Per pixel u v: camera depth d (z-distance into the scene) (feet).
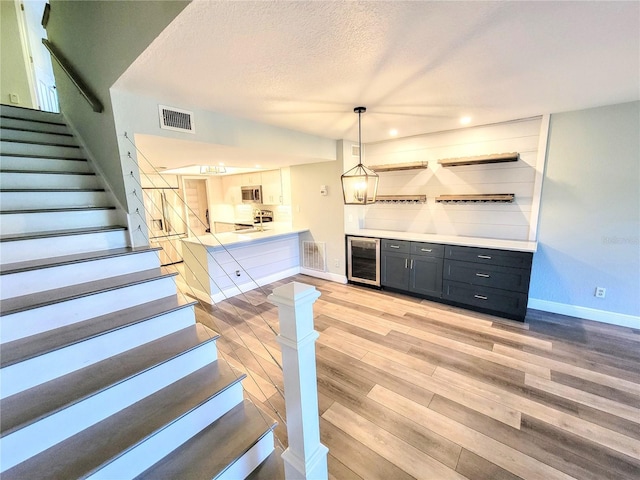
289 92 7.32
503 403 6.64
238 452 4.48
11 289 5.26
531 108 9.52
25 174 7.39
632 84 7.32
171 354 5.24
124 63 5.79
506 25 4.53
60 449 3.82
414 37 4.85
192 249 13.29
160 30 4.46
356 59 5.59
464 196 12.29
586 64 6.07
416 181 14.14
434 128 12.25
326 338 9.76
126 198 7.21
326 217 15.85
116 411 4.51
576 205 10.34
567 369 7.76
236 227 22.08
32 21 13.73
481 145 12.01
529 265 10.05
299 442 4.02
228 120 9.36
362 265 14.83
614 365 7.88
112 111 6.91
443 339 9.50
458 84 7.06
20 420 3.64
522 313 10.46
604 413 6.25
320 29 4.51
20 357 4.19
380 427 6.08
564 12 4.22
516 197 11.52
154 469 4.17
